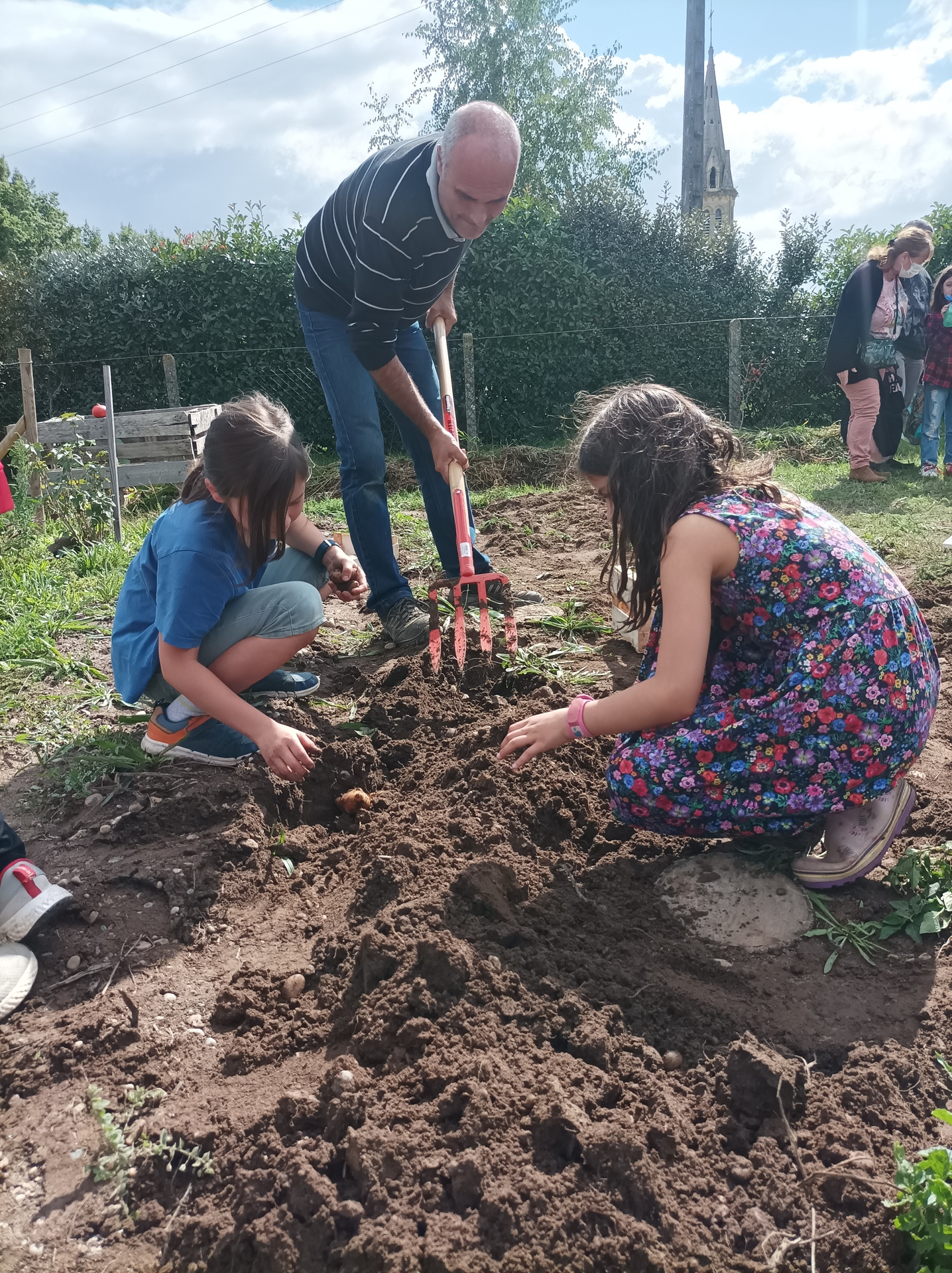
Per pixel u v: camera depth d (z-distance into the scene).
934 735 2.85
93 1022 1.77
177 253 10.53
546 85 19.55
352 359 3.55
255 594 2.57
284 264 10.34
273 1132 1.51
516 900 2.04
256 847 2.30
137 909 2.12
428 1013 1.67
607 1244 1.31
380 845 2.29
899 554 4.65
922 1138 1.49
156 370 10.52
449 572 4.00
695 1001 1.76
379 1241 1.29
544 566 4.80
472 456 8.98
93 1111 1.59
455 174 2.90
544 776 2.47
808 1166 1.44
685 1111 1.53
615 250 11.57
